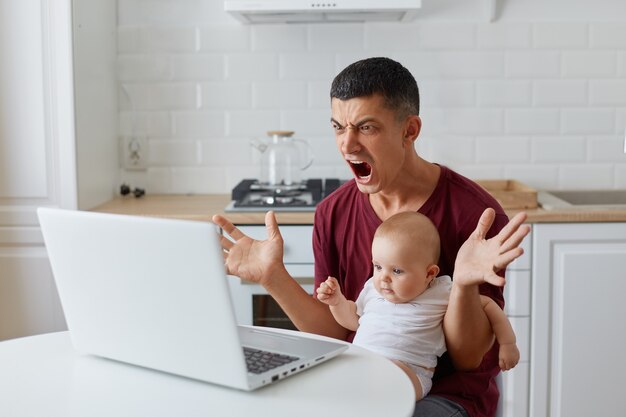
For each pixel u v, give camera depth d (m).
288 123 3.42
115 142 3.41
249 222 2.82
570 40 3.35
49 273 2.99
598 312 2.81
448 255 1.77
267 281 1.69
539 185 3.41
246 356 1.40
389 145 1.64
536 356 2.83
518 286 2.81
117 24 3.40
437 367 1.78
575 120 3.38
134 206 3.13
